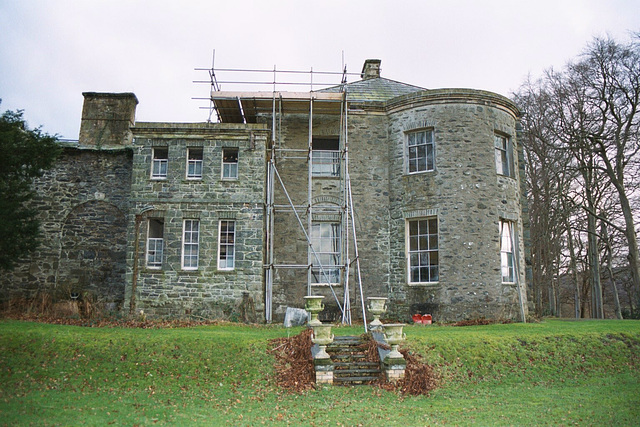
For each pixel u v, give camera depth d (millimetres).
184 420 8750
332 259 20000
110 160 20141
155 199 18250
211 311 17641
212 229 18109
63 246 19562
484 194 18875
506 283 18844
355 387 11047
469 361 12383
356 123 20641
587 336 14000
